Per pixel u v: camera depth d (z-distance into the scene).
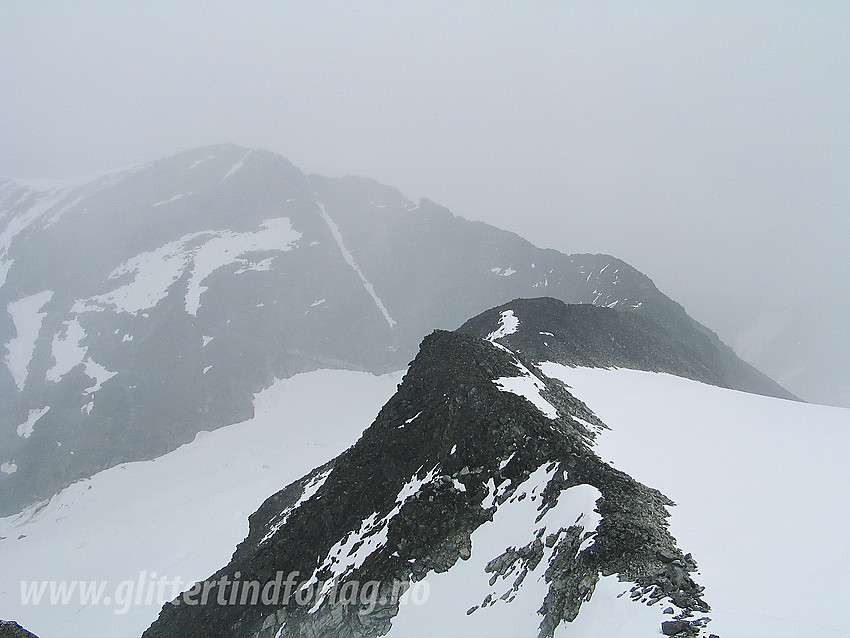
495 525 25.25
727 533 20.88
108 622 57.34
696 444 33.06
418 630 22.80
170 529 77.19
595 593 17.98
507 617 20.39
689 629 14.87
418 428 32.94
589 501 22.66
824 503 23.69
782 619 15.01
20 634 20.30
